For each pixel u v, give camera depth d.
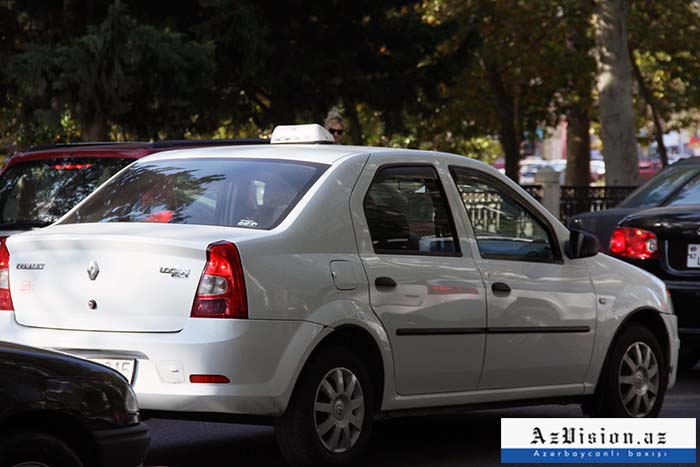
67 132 77.25
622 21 81.38
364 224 18.97
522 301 21.03
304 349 17.55
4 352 13.45
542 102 114.50
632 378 23.39
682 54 109.00
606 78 81.44
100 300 17.72
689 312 29.19
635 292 23.55
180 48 60.38
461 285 20.03
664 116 115.62
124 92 59.25
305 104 78.69
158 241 17.41
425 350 19.44
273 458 20.52
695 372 31.95
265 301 17.28
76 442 13.84
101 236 17.81
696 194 33.12
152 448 21.36
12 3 66.69
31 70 58.75
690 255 29.36
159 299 17.38
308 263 17.92
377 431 23.81
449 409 20.22
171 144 28.53
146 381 17.22
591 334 22.42
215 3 66.06
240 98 82.12
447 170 20.70
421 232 19.84
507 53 102.56
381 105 80.38
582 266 22.61
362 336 18.62
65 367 13.73
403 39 78.38
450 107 110.88
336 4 76.88
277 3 74.88
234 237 17.52
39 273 18.28
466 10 101.81
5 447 12.88
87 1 66.19
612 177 81.38
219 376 17.00
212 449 21.31
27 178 28.14
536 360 21.38
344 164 19.19
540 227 22.09
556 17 103.12
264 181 18.95
